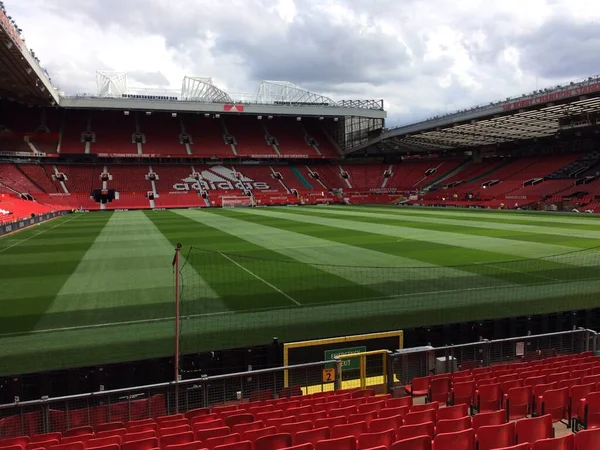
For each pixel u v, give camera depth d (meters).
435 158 79.69
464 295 15.10
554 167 60.81
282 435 5.27
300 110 66.31
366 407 6.82
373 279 17.31
